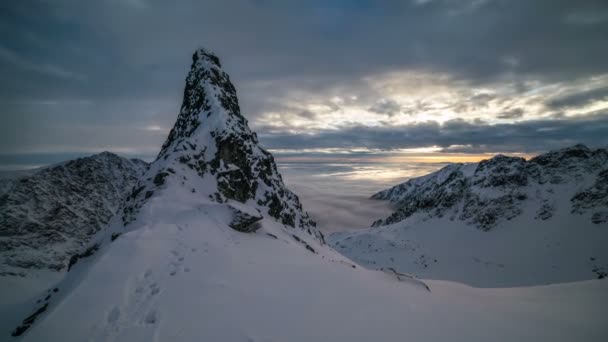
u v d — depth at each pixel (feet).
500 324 40.11
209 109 142.61
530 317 44.83
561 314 46.55
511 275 271.28
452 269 296.30
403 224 481.87
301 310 33.35
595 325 42.11
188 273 39.37
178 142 134.51
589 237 300.40
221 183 113.60
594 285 59.98
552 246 307.37
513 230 363.35
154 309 30.01
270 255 58.59
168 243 50.24
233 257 49.75
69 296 30.25
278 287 39.45
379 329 31.94
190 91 165.68
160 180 94.73
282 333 27.91
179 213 74.08
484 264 301.02
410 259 331.36
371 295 42.45
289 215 151.23
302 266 52.80
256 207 126.93
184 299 32.35
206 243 55.62
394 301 41.63
